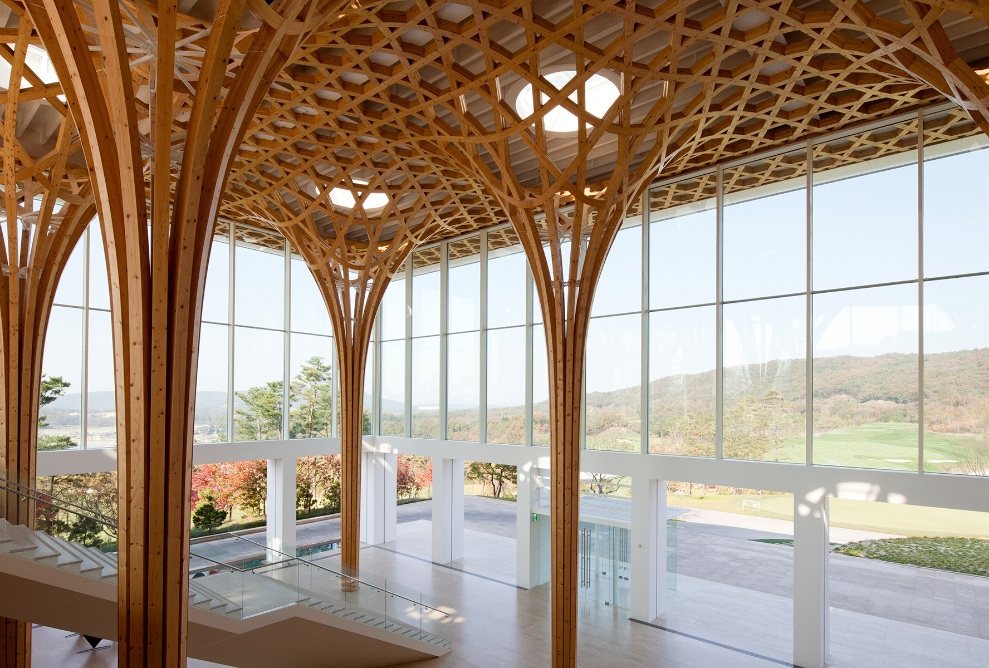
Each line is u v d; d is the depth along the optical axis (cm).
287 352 3014
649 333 2208
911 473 1595
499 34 1346
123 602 777
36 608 1216
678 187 2153
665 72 1299
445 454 2817
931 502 1555
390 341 3284
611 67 1272
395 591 2070
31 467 1543
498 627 2022
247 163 1947
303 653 1616
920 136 1669
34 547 1140
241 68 801
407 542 3189
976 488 1494
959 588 2616
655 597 2111
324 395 3212
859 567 3019
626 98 1347
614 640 1906
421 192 2208
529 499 2455
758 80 1483
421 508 4319
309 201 2166
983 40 1361
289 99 1570
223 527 3391
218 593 1432
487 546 3122
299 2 754
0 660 1413
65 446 2309
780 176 1930
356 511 2372
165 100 736
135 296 765
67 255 1609
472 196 2388
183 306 789
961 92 1032
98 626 1288
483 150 1941
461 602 2258
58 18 715
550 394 1675
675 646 1862
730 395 1991
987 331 1554
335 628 1628
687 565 2853
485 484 4441
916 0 941
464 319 2892
